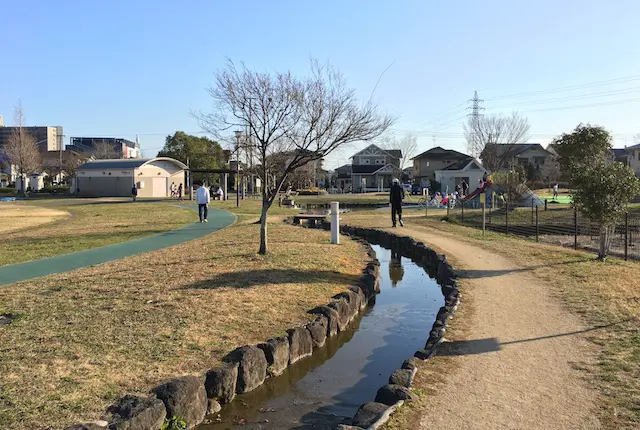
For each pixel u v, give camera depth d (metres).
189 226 20.00
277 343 6.02
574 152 33.59
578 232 18.20
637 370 5.26
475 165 54.31
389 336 7.86
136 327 6.27
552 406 4.48
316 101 13.26
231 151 26.00
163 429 4.24
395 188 21.94
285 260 11.31
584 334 6.55
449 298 8.69
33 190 56.53
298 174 32.84
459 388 4.91
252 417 5.02
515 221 22.45
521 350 6.02
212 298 7.73
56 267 10.59
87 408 4.19
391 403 4.59
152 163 49.88
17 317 6.59
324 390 5.77
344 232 20.94
